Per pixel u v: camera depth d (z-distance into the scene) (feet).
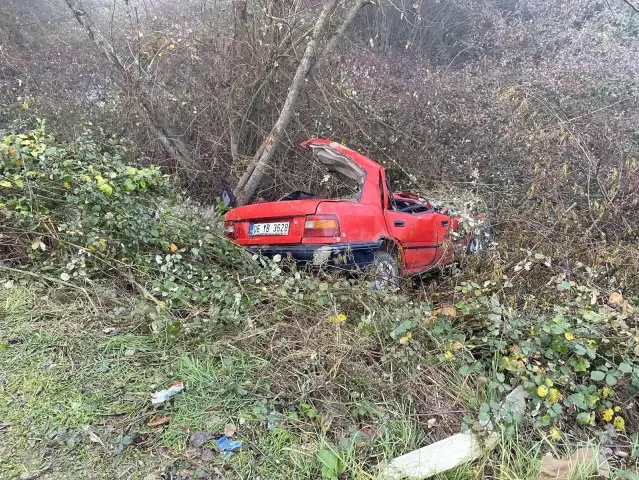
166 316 10.10
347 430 8.05
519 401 8.69
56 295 10.75
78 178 12.49
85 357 9.09
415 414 8.61
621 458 8.23
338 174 17.90
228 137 22.33
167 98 21.56
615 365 9.14
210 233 13.46
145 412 7.98
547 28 36.81
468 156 24.04
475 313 10.77
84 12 20.40
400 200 18.26
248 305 10.84
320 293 11.25
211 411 8.17
